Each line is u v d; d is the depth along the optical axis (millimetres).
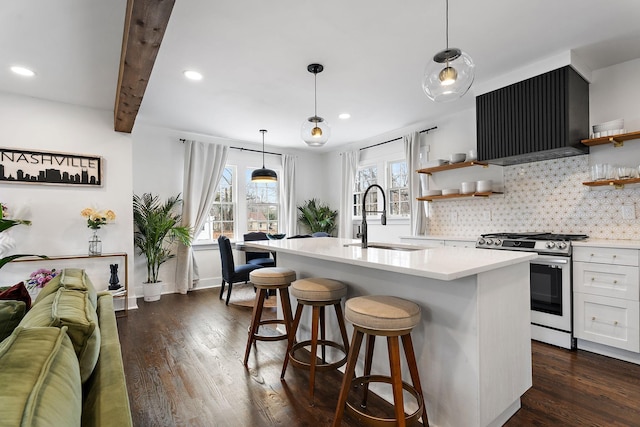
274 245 2711
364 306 1627
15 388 585
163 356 2652
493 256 1874
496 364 1683
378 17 2273
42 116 3574
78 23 2240
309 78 3234
